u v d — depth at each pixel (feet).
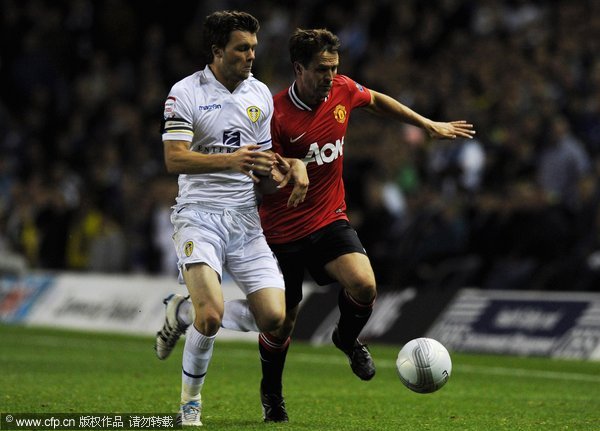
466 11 221.25
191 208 74.33
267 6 255.70
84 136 246.06
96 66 260.42
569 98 183.01
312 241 80.43
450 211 165.89
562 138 167.02
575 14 201.67
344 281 78.89
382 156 186.50
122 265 201.57
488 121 187.42
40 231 209.36
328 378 111.75
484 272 161.79
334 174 81.46
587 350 136.36
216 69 74.08
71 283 192.13
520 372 119.85
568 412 85.76
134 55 269.64
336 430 73.15
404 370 75.56
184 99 72.74
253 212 75.72
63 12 279.08
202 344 71.56
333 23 237.04
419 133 194.49
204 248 72.69
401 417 81.71
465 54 208.44
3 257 199.62
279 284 74.38
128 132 236.84
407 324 155.22
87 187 225.15
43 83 262.88
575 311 140.56
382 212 174.40
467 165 182.50
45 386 99.30
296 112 80.33
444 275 164.04
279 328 75.61
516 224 158.30
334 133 81.05
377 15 232.32
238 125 74.23
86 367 119.14
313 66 78.02
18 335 167.02
